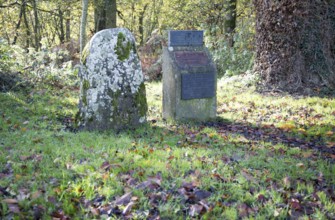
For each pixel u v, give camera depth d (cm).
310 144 620
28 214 345
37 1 1792
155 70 1496
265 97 974
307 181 439
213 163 477
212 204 374
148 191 393
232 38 1546
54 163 459
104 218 345
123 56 664
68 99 909
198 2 1777
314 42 1037
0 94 874
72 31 2625
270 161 504
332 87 1023
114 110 661
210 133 652
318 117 784
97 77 654
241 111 844
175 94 739
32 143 545
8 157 470
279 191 404
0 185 389
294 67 1047
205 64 760
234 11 1681
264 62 1095
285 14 1038
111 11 1642
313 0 1026
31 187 390
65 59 1489
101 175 418
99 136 604
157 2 2311
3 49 1005
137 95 677
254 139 634
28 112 762
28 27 2141
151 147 549
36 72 1040
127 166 449
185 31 761
